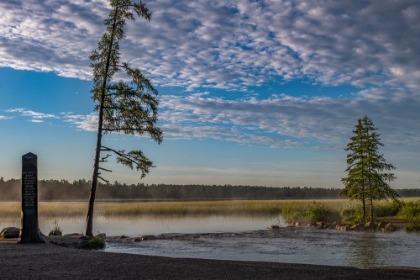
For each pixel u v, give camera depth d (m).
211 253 19.25
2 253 14.17
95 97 24.73
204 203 68.56
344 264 16.27
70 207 54.56
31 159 17.84
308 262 16.77
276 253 19.38
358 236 27.78
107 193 143.38
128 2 25.08
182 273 10.60
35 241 17.59
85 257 13.26
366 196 37.00
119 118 25.03
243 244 22.92
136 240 24.44
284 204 59.56
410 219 38.25
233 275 10.40
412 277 10.38
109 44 25.02
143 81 25.02
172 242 23.73
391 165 36.66
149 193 152.88
